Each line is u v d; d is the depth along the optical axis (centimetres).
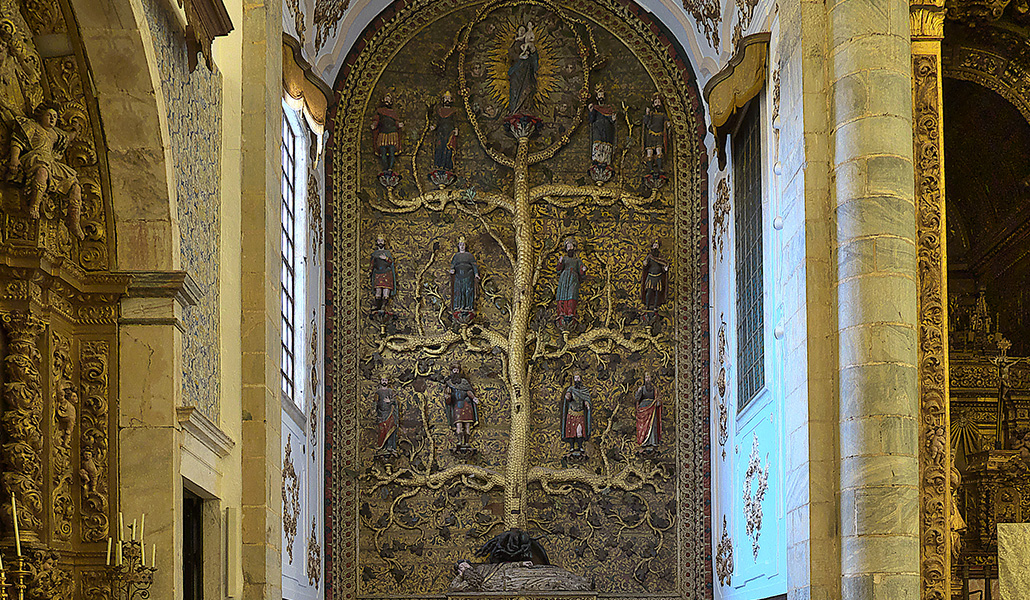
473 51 2488
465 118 2469
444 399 2366
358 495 2316
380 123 2438
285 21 2002
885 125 1547
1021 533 1027
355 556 2291
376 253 2389
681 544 2323
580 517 2327
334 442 2312
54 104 1027
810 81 1616
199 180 1234
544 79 2484
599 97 2472
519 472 2306
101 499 1053
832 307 1562
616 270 2428
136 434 1065
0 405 968
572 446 2359
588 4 2489
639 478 2347
